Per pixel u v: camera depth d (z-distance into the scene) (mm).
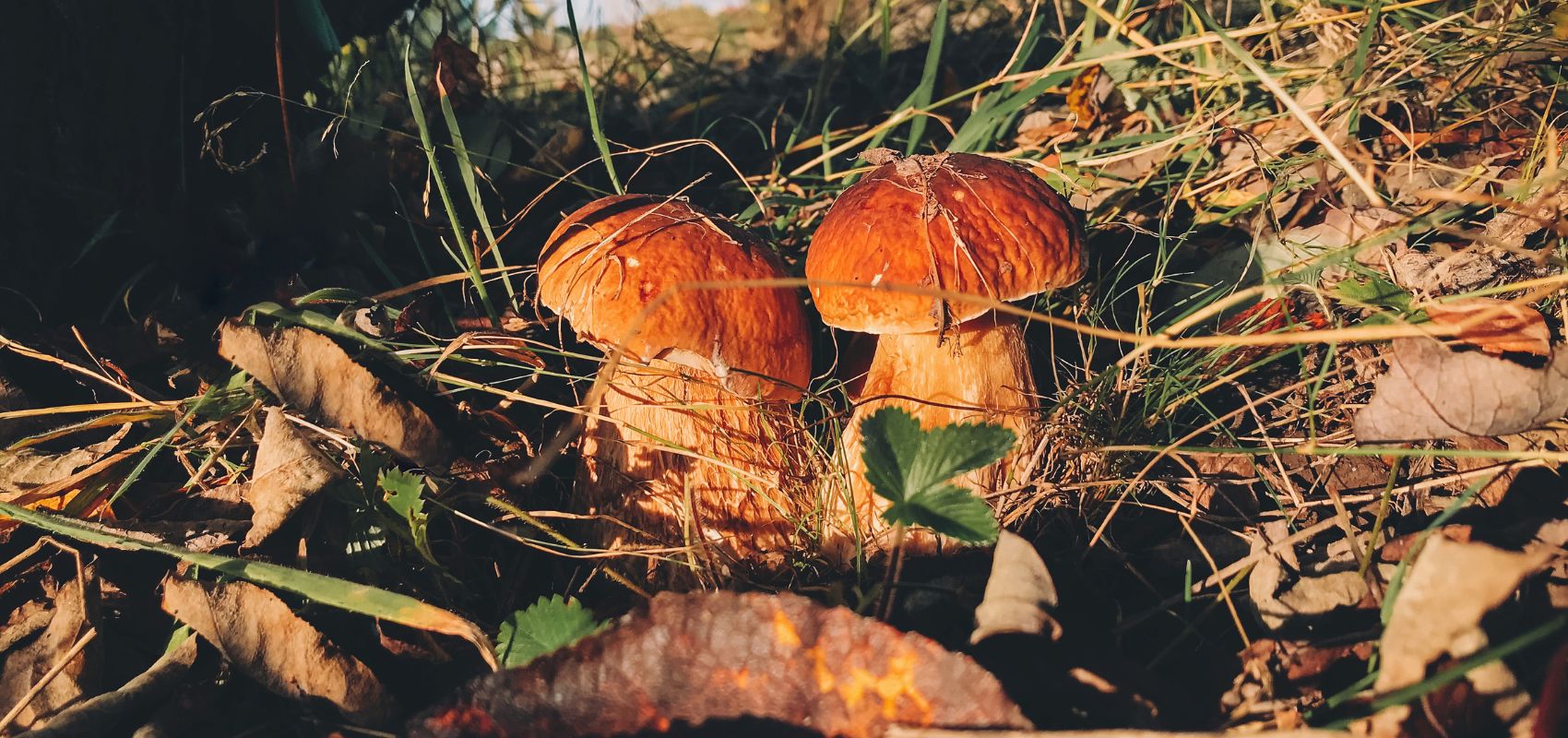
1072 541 226
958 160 229
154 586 206
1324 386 246
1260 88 325
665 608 163
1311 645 173
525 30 448
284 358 213
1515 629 165
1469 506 202
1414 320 214
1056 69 311
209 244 268
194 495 221
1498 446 211
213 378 247
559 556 238
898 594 197
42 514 197
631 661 162
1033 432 237
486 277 291
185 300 259
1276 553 195
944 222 209
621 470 241
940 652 152
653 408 239
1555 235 235
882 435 179
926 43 469
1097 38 371
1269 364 258
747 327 225
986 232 211
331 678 184
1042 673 165
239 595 186
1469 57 296
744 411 243
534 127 390
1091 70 330
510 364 250
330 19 307
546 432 263
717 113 426
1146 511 231
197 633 191
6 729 182
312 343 216
